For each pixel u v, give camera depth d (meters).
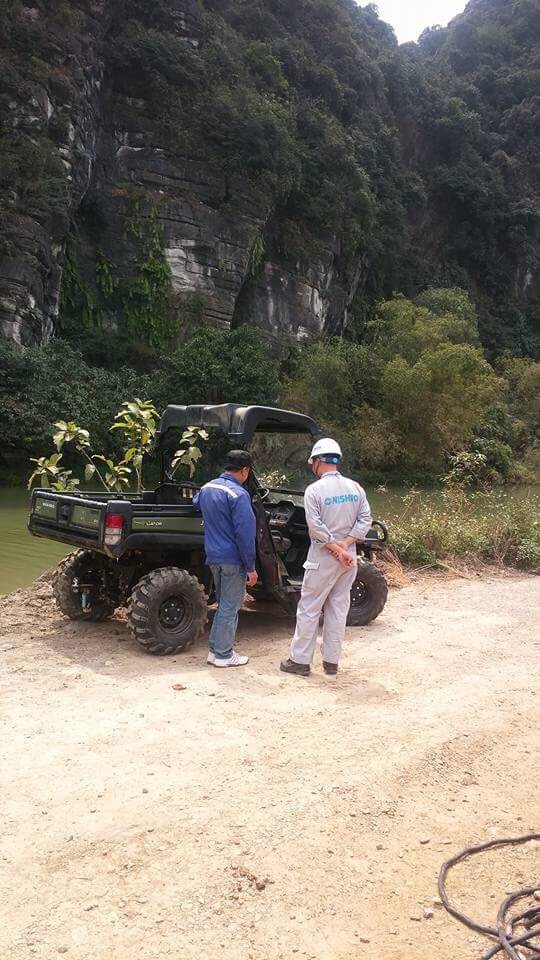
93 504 5.26
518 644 5.95
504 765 3.69
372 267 51.03
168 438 6.43
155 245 32.97
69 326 30.73
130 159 33.78
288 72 48.09
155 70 34.47
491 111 73.19
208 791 3.24
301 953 2.29
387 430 31.11
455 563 9.46
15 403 22.52
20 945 2.27
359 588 6.39
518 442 39.94
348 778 3.42
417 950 2.33
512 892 2.61
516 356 58.97
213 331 28.86
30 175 26.89
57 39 29.36
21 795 3.16
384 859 2.80
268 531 5.75
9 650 5.29
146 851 2.77
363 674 5.02
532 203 64.69
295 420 6.18
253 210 35.81
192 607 5.32
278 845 2.84
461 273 61.47
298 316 40.03
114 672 4.83
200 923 2.39
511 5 85.06
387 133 55.00
